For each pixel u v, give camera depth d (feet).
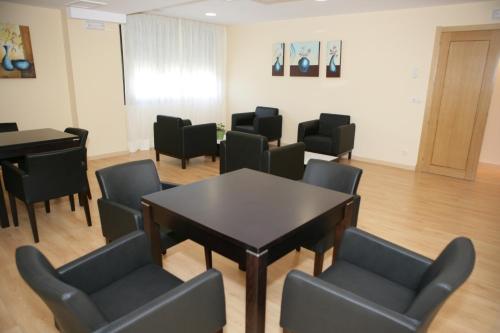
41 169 9.19
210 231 4.99
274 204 5.91
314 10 17.35
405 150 17.61
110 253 5.26
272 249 4.84
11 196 10.14
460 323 6.68
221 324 4.76
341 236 6.40
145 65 19.85
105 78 18.10
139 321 3.75
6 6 14.99
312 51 19.92
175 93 21.63
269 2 15.49
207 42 22.70
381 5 15.75
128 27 18.70
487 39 14.57
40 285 3.56
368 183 15.25
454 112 15.88
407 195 13.76
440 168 16.69
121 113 19.08
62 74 17.22
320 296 4.34
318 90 20.25
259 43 22.34
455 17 15.19
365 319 4.07
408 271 5.34
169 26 20.42
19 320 6.57
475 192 14.23
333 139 17.34
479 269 8.56
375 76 17.95
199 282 4.30
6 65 15.35
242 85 23.94
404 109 17.30
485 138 18.89
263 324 4.89
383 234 10.39
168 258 8.79
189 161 18.40
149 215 6.11
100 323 3.65
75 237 9.86
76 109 17.40
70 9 15.97
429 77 16.26
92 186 14.05
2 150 9.85
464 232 10.61
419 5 15.52
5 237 9.76
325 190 6.68
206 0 15.26
